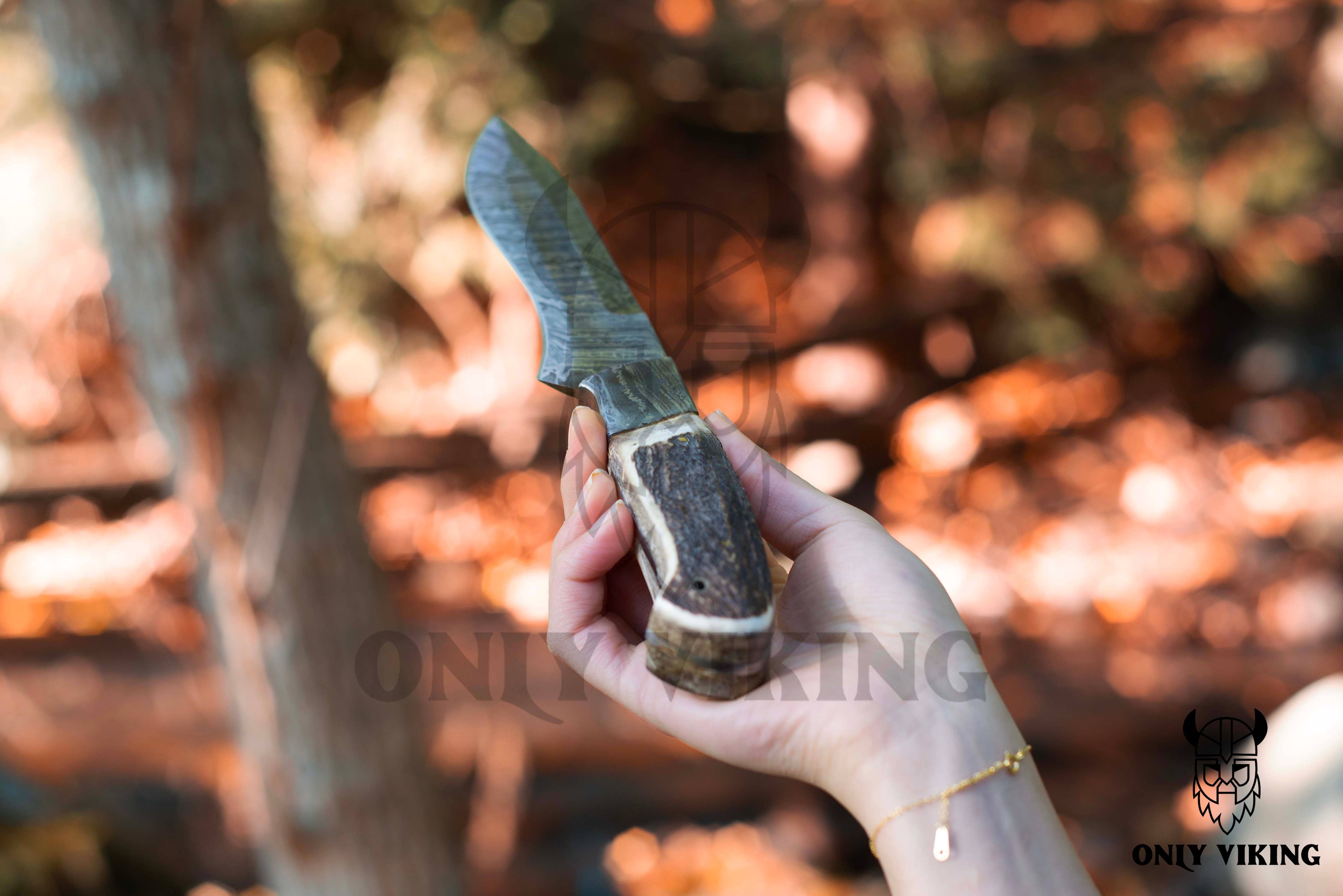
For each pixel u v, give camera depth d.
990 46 4.40
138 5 1.68
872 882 3.17
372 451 4.21
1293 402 4.50
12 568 3.76
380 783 2.07
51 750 3.07
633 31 4.74
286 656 1.95
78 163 1.82
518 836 3.22
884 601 0.89
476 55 4.33
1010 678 3.37
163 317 1.80
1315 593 3.47
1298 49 4.57
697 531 0.75
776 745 0.83
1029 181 4.59
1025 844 0.78
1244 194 4.45
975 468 4.41
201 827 3.09
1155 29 4.67
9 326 4.13
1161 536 3.89
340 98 4.54
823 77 4.48
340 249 4.32
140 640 3.50
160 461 3.95
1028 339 4.48
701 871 3.16
